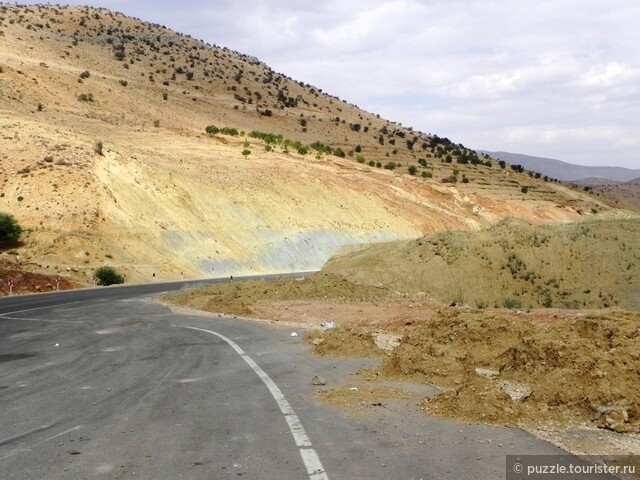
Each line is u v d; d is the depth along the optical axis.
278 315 20.66
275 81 198.38
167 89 142.50
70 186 50.81
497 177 131.38
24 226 45.31
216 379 9.99
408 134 197.50
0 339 15.91
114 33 178.38
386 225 80.19
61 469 5.67
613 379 7.43
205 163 76.00
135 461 5.85
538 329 11.75
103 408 8.13
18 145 55.94
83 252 44.72
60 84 105.00
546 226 30.83
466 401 7.55
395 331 15.55
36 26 153.75
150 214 54.34
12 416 7.82
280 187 74.81
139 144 82.62
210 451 6.12
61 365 11.79
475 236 29.97
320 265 64.88
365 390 8.91
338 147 141.00
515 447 6.14
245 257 57.66
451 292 26.36
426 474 5.35
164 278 46.78
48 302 27.94
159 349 13.56
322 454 5.96
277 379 9.92
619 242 26.83
